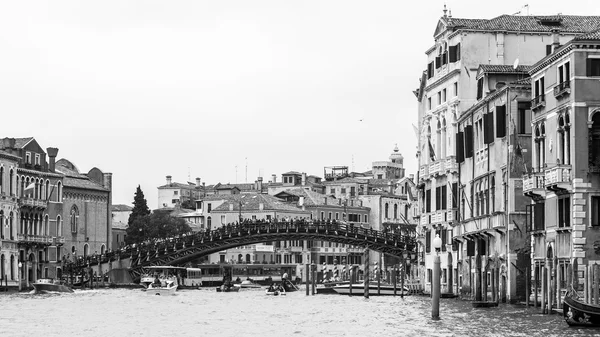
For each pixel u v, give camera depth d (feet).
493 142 224.94
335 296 306.76
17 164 368.27
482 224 230.07
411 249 328.29
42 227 388.57
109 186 439.22
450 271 265.13
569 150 184.03
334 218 527.40
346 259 527.40
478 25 259.39
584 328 156.46
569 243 183.83
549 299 178.91
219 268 456.04
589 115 181.68
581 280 179.73
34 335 172.24
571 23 260.01
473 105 243.40
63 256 395.14
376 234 336.70
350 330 171.32
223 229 352.08
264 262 507.71
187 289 380.37
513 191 214.90
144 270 360.07
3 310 231.91
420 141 295.28
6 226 356.38
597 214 181.47
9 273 358.23
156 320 203.00
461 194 253.65
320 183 578.66
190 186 633.61
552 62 191.72
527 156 214.28
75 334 173.58
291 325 185.26
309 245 514.27
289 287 355.56
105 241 435.12
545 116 195.11
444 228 268.62
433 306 179.01
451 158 261.85
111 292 328.08
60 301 270.87
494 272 223.51
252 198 515.09
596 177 181.37
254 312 225.15
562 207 187.21
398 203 557.74
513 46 257.34
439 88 272.51
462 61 258.16
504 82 239.91
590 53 181.68
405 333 160.25
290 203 523.70
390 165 628.28
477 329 160.15
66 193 410.93
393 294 298.56
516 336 147.64
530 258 208.54
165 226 474.49
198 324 191.83
